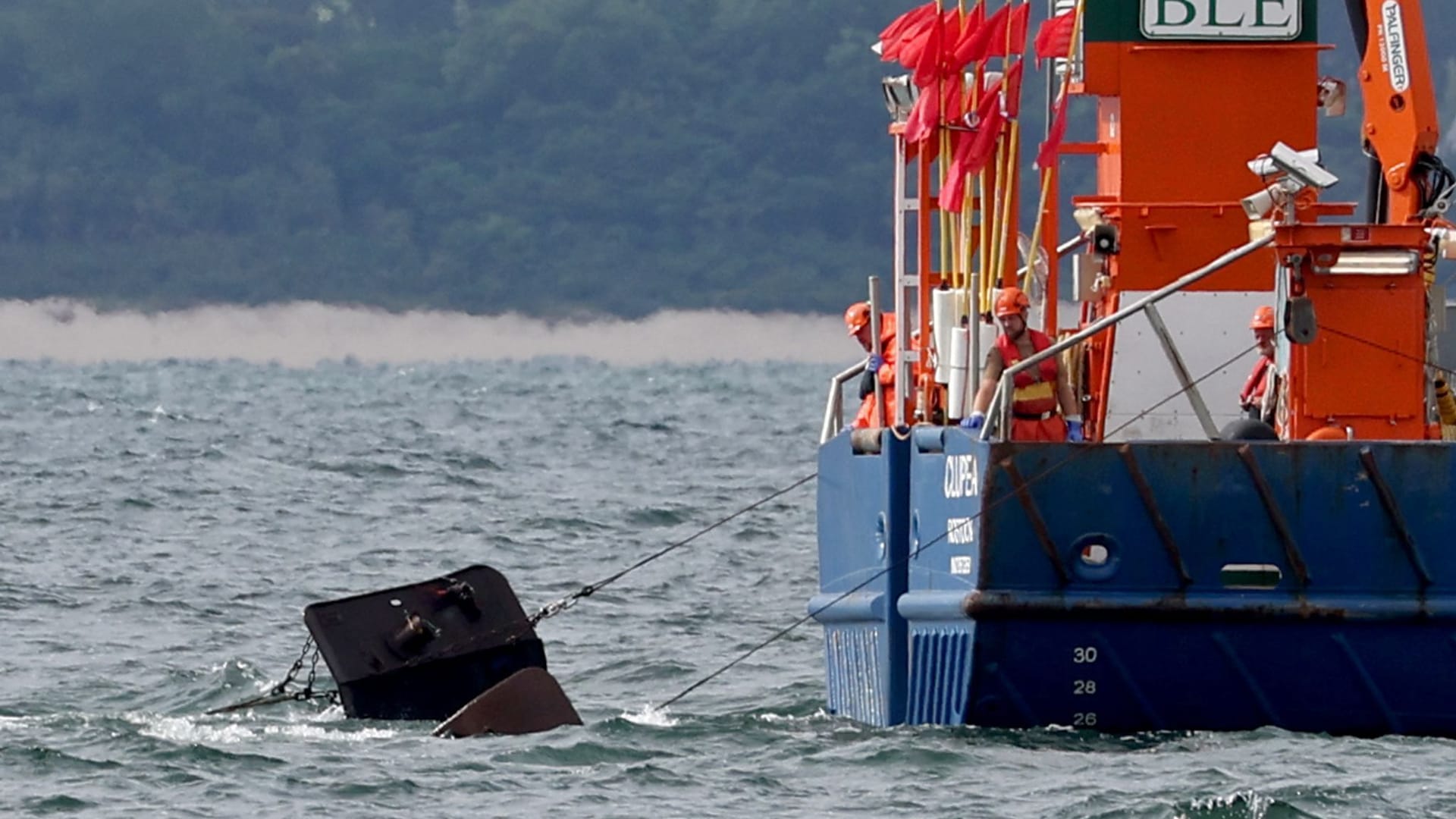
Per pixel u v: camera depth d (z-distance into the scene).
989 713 58.50
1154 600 56.22
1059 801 53.59
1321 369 60.22
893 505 62.22
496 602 68.75
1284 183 59.81
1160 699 57.53
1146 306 60.72
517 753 61.72
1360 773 54.81
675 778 58.19
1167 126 68.50
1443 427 64.25
